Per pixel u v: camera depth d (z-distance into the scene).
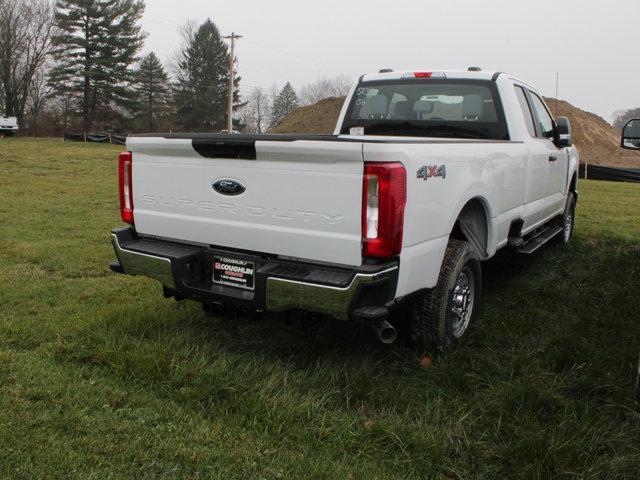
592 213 11.13
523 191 5.20
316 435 2.98
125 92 61.75
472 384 3.54
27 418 2.97
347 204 3.14
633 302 5.00
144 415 3.07
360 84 5.92
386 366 3.80
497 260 6.60
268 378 3.51
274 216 3.38
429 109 5.52
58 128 64.00
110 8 60.47
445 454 2.84
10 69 61.94
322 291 3.16
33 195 11.90
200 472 2.62
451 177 3.67
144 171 3.91
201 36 77.38
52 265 6.14
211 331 4.29
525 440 2.85
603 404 3.30
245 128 85.94
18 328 4.16
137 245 3.95
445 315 3.85
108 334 4.04
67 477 2.54
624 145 4.22
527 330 4.41
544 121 6.38
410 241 3.27
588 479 2.61
